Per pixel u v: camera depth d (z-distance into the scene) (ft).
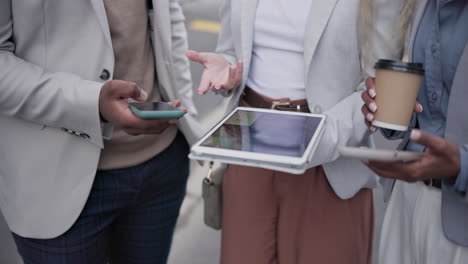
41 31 4.79
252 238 5.93
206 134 3.98
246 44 5.56
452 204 4.15
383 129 4.61
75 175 5.08
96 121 4.66
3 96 4.64
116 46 5.12
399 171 3.64
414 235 4.69
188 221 10.46
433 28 4.18
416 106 4.13
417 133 3.43
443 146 3.47
